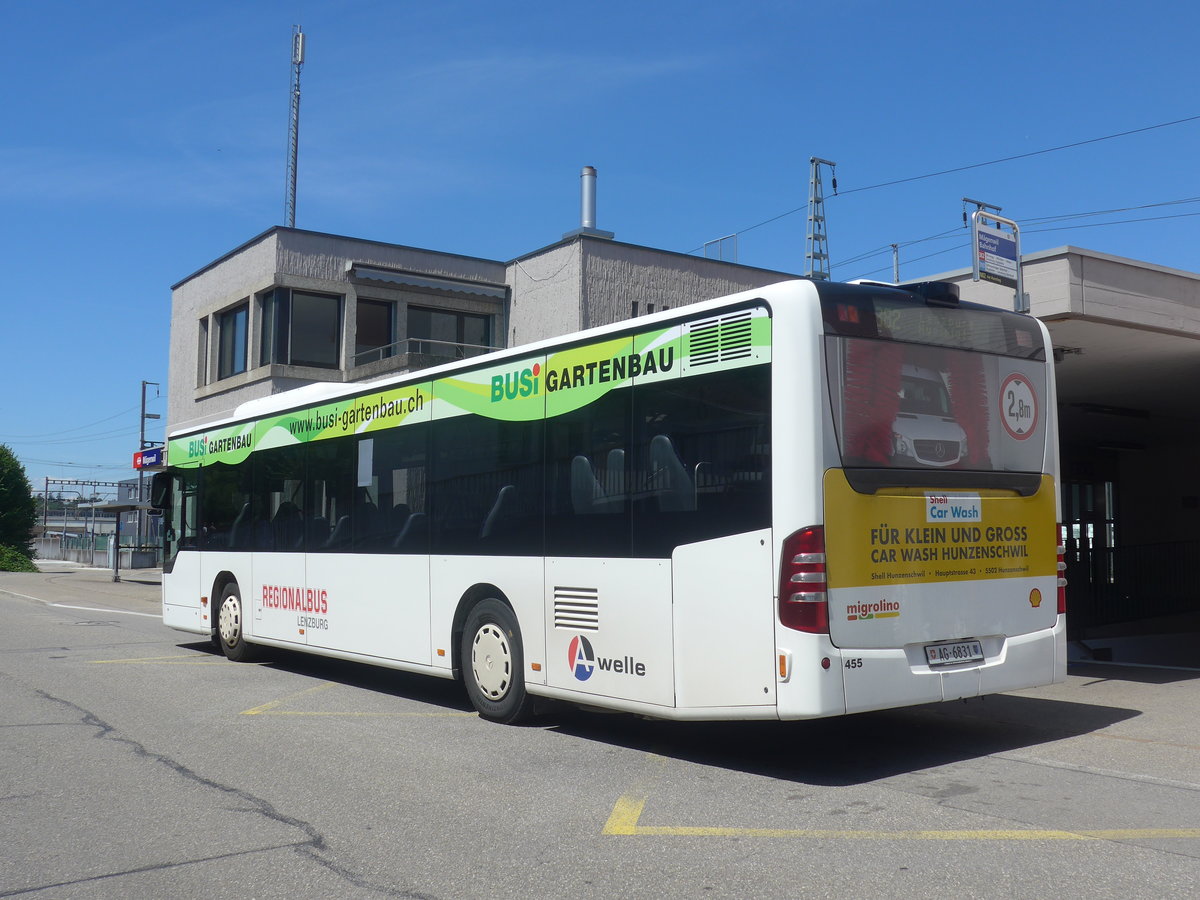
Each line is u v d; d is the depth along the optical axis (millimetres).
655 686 7176
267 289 25984
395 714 9242
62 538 69625
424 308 27719
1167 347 12445
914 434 6969
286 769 7109
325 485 11219
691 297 28062
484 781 6727
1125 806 5965
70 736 8297
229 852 5320
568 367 8125
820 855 5105
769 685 6453
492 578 8711
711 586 6824
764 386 6637
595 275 26500
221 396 27984
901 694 6664
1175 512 21875
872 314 6848
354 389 10852
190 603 14000
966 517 7191
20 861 5230
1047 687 10352
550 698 8391
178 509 14547
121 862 5191
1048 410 7902
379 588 10195
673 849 5242
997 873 4805
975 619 7164
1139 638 17656
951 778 6684
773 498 6492
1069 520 21984
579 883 4766
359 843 5430
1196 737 7891
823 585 6363
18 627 18234
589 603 7738
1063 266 10969
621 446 7590
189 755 7578
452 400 9391
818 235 31719
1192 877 4730
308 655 13672
